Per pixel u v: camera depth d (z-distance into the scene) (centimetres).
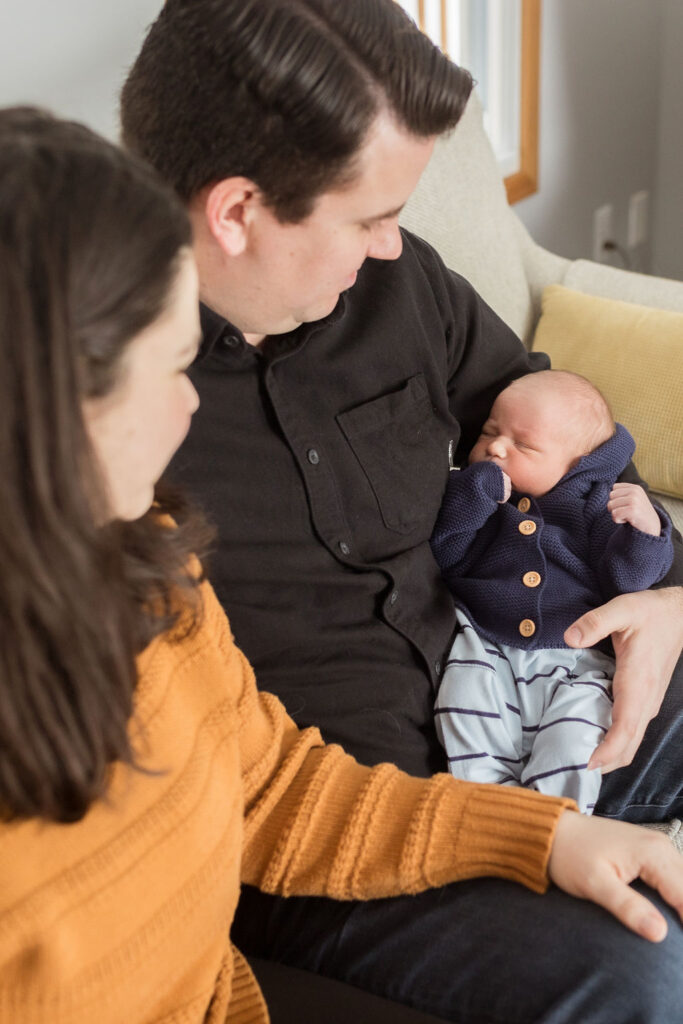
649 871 87
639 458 172
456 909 90
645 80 308
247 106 88
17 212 52
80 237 54
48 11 132
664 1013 81
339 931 93
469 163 178
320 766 96
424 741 119
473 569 136
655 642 122
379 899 93
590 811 115
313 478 111
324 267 98
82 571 57
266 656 110
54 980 68
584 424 142
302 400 113
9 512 54
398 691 117
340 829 92
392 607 119
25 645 58
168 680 78
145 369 61
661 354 173
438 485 129
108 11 139
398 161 93
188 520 81
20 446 54
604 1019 82
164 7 96
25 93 133
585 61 280
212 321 103
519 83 263
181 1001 79
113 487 64
